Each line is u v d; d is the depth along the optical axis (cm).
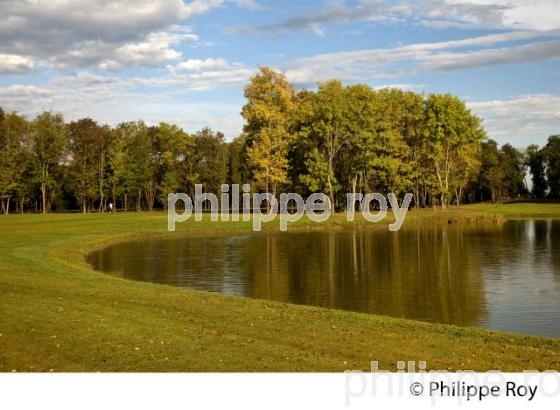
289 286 2736
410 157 8519
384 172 7769
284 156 8062
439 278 2961
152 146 10500
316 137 7912
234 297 2145
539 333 1883
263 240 5075
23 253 3438
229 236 5472
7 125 9162
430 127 8088
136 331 1473
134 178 10144
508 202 13050
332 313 1855
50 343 1355
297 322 1678
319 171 7656
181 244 4697
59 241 4331
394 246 4531
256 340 1436
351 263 3547
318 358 1302
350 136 7769
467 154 8944
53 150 9475
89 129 9800
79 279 2427
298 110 7781
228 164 10544
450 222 7381
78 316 1620
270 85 7612
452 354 1366
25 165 9256
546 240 4912
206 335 1461
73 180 9712
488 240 4953
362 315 1859
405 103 8438
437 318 2089
